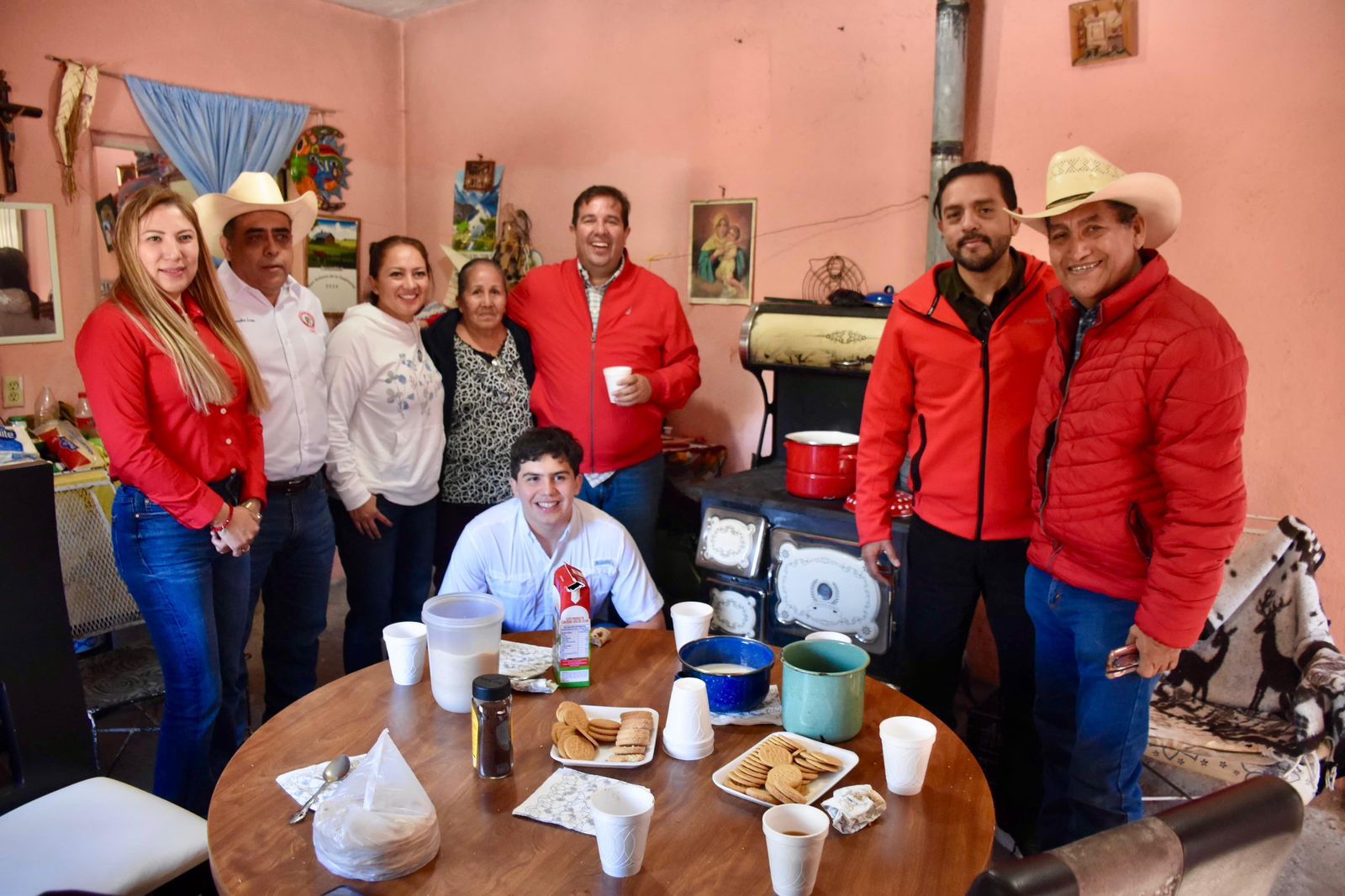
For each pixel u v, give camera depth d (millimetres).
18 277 3660
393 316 2803
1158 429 1732
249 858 1194
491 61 4516
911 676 2484
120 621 3531
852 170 3494
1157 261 1750
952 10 2996
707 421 4008
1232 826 990
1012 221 2180
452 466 2979
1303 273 2680
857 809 1274
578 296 3012
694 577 3422
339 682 1722
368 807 1188
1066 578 1950
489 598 1704
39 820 1621
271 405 2414
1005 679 2396
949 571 2342
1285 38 2633
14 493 1779
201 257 2199
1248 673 2506
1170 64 2822
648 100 4020
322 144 4555
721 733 1547
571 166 4309
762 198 3740
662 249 4070
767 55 3658
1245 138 2729
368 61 4727
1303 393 2719
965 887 1159
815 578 2730
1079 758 1968
